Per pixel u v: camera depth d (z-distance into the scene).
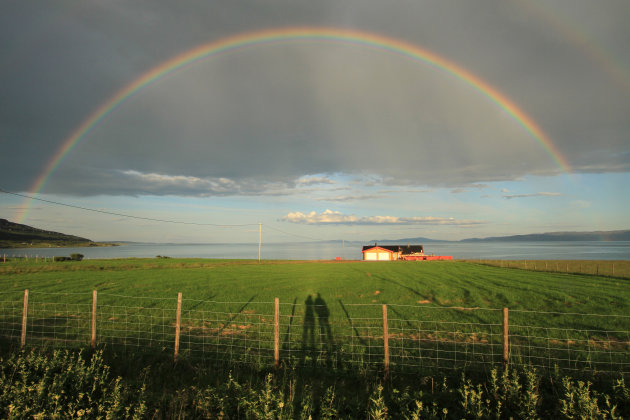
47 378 7.86
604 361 11.82
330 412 7.00
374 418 6.82
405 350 12.86
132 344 13.37
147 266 60.34
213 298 26.80
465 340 14.61
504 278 41.31
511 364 9.82
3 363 8.89
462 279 40.66
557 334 15.78
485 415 7.02
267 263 76.00
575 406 7.29
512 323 18.00
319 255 183.62
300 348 13.38
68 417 6.33
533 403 7.15
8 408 6.48
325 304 24.30
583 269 54.34
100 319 18.09
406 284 36.25
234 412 7.18
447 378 9.53
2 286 32.16
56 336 14.52
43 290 29.78
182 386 8.70
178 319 11.15
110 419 6.25
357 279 41.50
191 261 77.69
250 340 14.56
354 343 14.03
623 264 65.50
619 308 22.64
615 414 7.25
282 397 6.98
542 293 29.05
